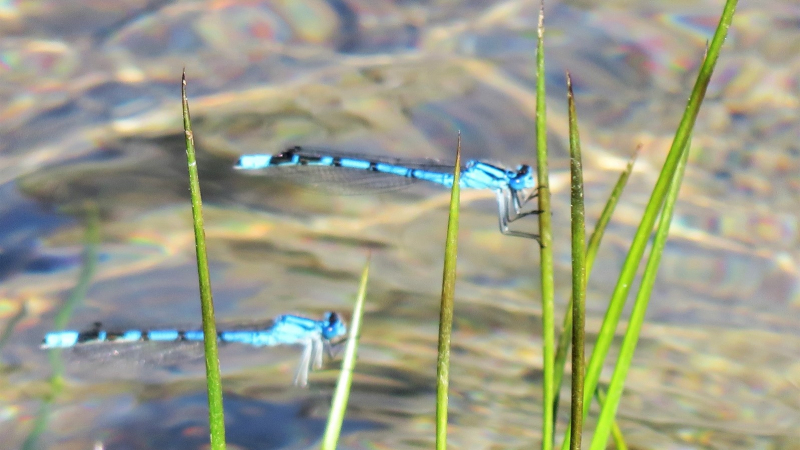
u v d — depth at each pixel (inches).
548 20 709.9
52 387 353.7
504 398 346.6
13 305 404.8
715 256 461.4
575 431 186.4
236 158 537.6
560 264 447.5
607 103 609.0
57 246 449.1
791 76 640.4
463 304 410.9
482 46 674.8
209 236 460.8
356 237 468.1
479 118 581.6
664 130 579.5
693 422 335.9
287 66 653.3
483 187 372.5
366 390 348.5
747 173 542.0
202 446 314.7
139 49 674.2
